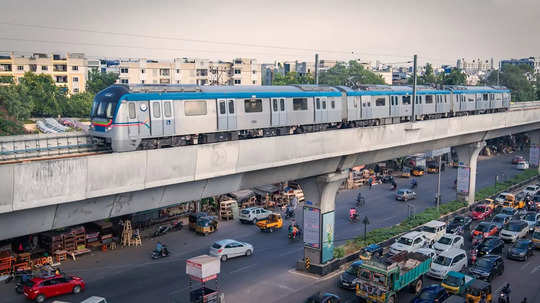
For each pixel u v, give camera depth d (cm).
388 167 7944
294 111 3684
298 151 2984
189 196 2542
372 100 4584
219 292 3095
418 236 3866
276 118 3525
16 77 10188
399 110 4950
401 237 3875
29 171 1786
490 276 3378
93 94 9450
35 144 2467
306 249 3566
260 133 3700
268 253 3941
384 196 6128
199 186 2561
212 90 3105
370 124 4747
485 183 6988
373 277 2811
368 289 2816
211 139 3231
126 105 2625
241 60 11288
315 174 3372
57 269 3319
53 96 8488
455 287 3012
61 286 3022
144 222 4544
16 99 6525
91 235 3991
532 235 4216
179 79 10712
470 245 4278
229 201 4997
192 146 2355
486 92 6656
